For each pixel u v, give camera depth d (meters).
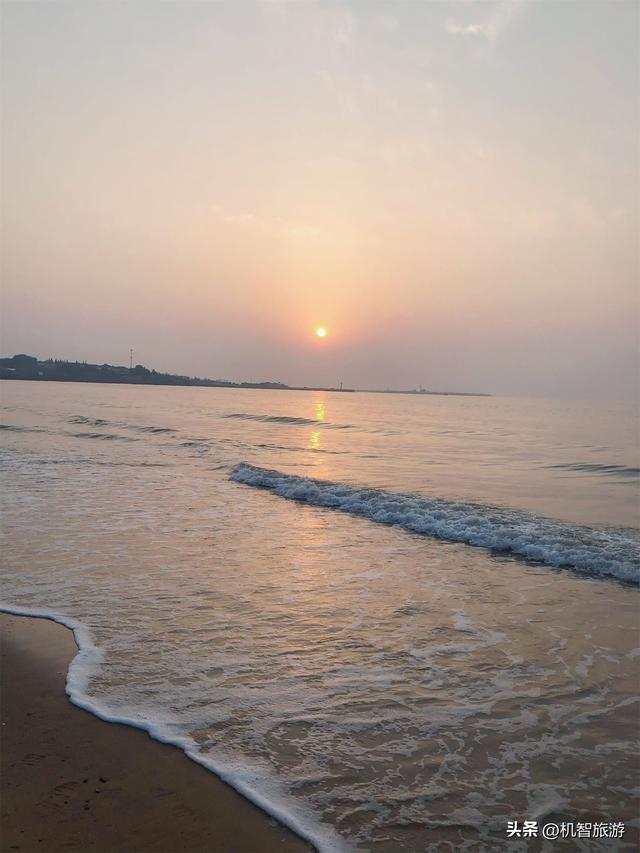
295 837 3.25
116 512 11.73
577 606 6.93
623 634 6.09
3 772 3.74
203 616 6.45
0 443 24.17
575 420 55.44
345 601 7.00
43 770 3.77
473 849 3.19
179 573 7.94
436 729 4.32
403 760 3.95
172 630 6.05
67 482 15.19
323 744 4.11
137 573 7.90
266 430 36.12
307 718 4.43
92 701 4.62
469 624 6.35
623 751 4.05
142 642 5.74
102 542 9.43
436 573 8.20
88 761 3.87
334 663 5.37
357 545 9.70
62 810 3.41
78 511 11.70
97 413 48.03
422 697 4.78
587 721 4.43
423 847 3.20
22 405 58.16
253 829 3.30
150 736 4.16
